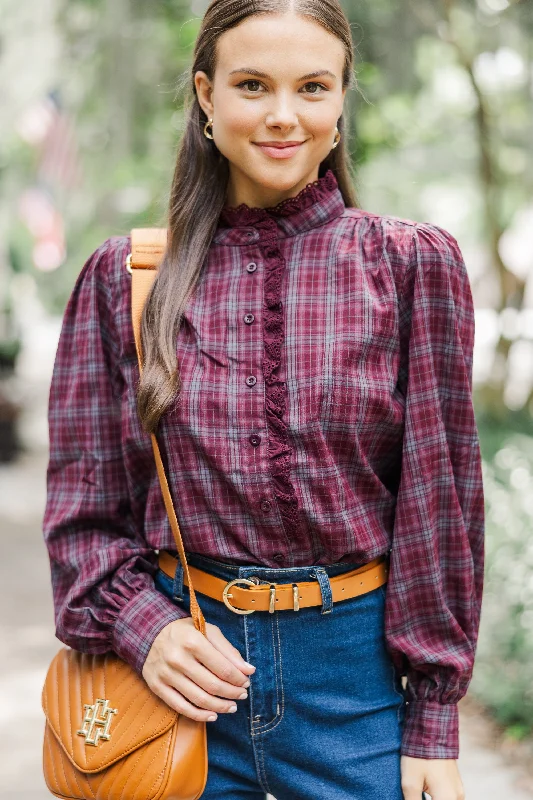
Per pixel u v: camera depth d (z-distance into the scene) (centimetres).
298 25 191
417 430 201
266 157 196
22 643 568
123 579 207
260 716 201
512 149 937
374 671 205
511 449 623
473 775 385
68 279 1595
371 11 704
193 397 197
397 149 862
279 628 198
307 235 204
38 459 1184
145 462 209
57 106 1109
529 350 940
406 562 203
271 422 194
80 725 201
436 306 202
